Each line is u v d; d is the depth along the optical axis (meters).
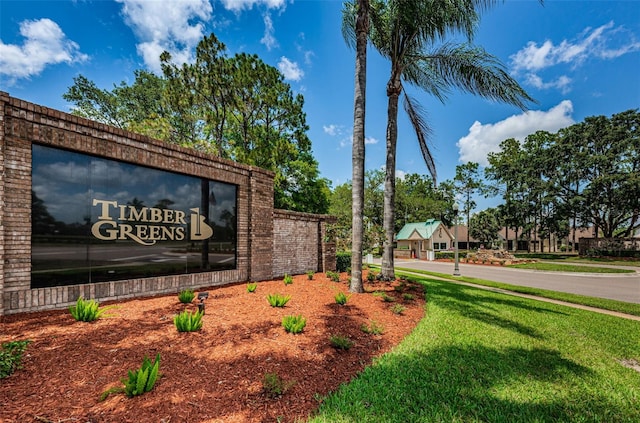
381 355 4.23
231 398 2.80
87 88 25.59
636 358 4.66
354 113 8.16
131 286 6.18
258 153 18.91
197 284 7.47
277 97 18.75
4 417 2.27
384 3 9.73
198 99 17.22
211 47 16.22
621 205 29.12
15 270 4.73
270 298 5.89
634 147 28.23
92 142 5.68
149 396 2.68
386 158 10.48
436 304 7.58
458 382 3.54
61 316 4.67
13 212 4.73
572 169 31.78
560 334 5.64
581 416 2.98
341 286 8.53
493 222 46.81
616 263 26.11
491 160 41.38
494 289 12.30
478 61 9.13
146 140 6.53
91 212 5.73
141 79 27.78
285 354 3.80
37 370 2.96
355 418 2.73
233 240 8.59
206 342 3.93
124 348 3.57
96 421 2.32
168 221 7.04
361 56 8.06
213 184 8.13
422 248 39.53
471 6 8.57
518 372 3.89
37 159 5.08
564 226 36.66
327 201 27.05
